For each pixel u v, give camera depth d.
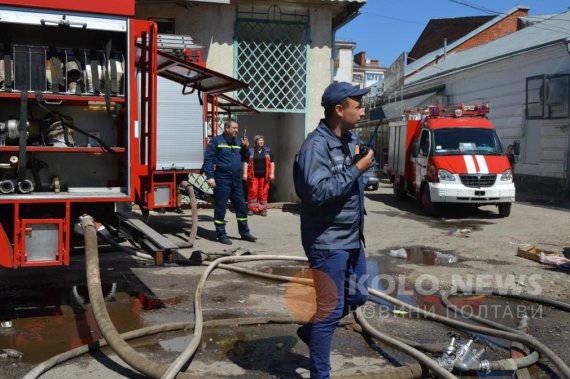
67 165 5.82
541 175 19.45
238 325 5.36
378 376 4.04
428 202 13.50
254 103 13.96
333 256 3.79
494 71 22.38
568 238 10.55
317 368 3.85
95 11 5.24
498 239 10.38
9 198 5.03
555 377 4.38
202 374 4.27
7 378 4.14
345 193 3.64
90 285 4.69
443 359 4.36
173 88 10.26
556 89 18.38
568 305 6.17
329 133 3.85
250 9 13.65
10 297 6.19
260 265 8.13
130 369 4.32
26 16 5.04
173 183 9.81
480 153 13.55
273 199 16.03
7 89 5.14
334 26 15.37
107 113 5.91
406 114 16.86
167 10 13.25
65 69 5.38
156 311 5.82
